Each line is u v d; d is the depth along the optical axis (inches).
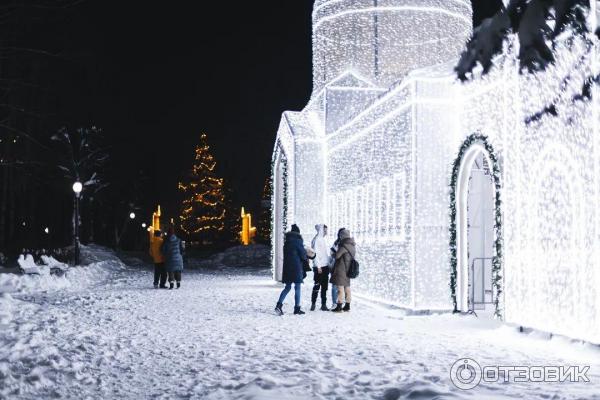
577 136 377.7
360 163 742.5
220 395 263.0
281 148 1027.3
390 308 605.3
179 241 863.1
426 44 864.9
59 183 1742.1
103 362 334.3
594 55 357.4
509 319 445.7
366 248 703.7
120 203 2485.2
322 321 508.7
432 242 550.0
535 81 418.9
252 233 2940.5
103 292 779.4
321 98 941.8
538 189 418.3
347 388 278.5
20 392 269.1
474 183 596.4
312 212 918.4
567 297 389.1
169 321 504.1
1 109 1061.1
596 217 361.1
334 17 914.1
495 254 468.1
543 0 216.1
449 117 553.3
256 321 507.5
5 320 442.3
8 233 1806.1
